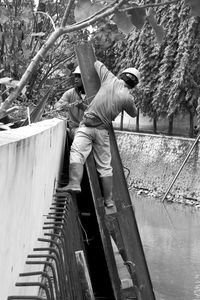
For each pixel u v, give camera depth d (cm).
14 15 679
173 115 3597
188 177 3406
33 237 391
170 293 1438
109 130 791
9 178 268
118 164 802
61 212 537
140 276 769
